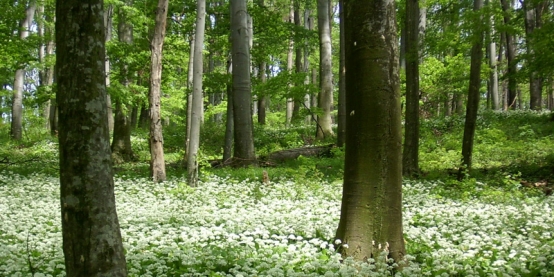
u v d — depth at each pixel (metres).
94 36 3.55
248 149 15.05
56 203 8.72
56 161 16.30
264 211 7.98
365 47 5.11
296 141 21.47
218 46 17.05
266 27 17.95
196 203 8.88
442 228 6.75
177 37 17.91
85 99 3.49
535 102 24.22
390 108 5.13
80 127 3.47
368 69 5.11
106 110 3.65
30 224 6.88
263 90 18.39
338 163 14.63
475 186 10.24
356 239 5.17
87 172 3.47
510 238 6.20
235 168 14.66
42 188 10.43
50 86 16.06
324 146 17.75
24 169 14.12
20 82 23.39
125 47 15.02
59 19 3.53
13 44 15.18
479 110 24.06
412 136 12.45
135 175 13.16
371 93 5.11
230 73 17.09
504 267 5.03
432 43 12.23
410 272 4.62
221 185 10.71
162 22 11.96
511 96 28.47
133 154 17.56
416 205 8.66
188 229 6.43
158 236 6.11
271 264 5.00
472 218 7.34
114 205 3.64
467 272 4.88
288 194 9.70
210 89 17.25
